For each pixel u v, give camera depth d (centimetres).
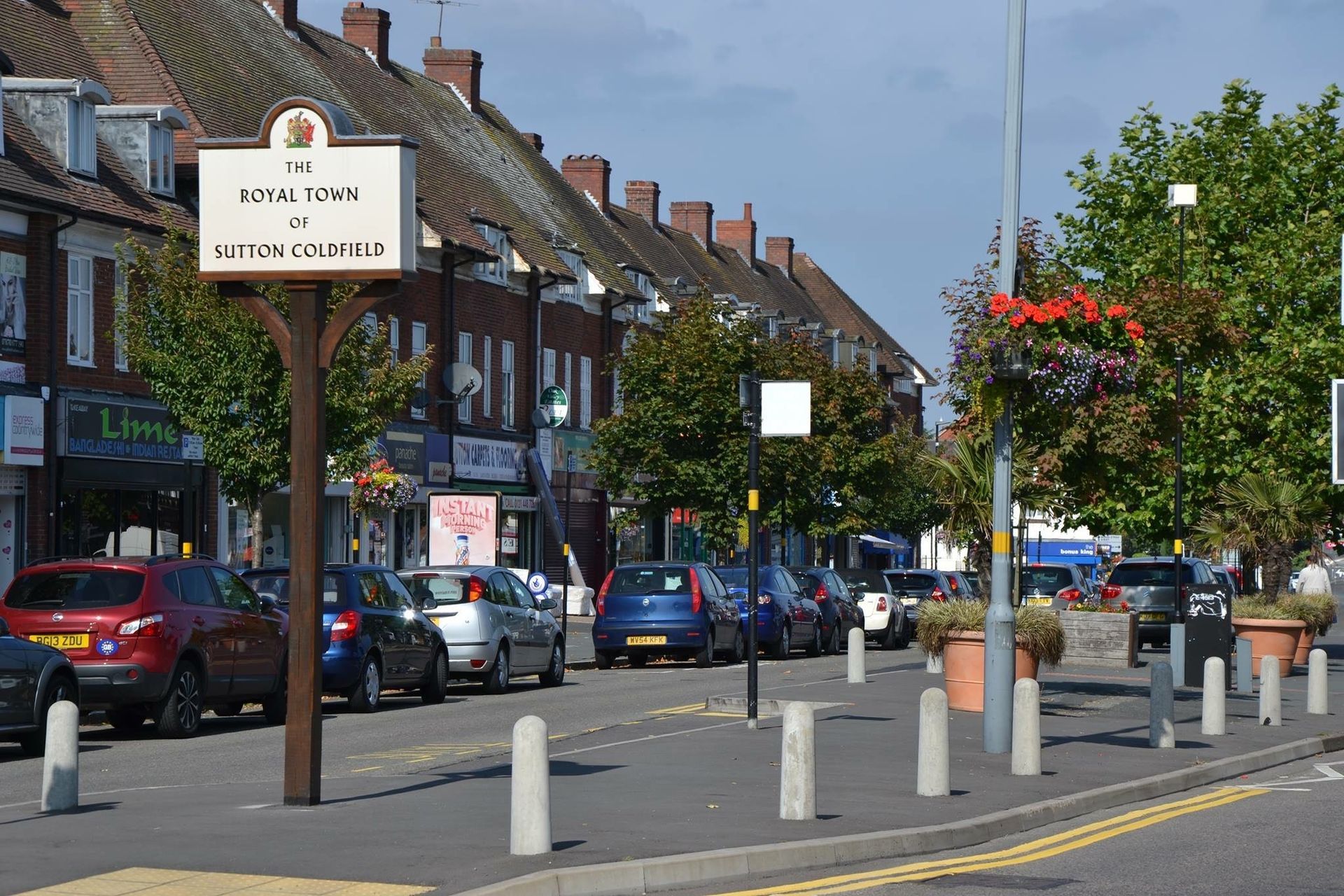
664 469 4938
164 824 1325
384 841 1235
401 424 4944
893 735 2081
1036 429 2369
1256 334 4141
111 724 2425
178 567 2281
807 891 1138
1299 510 3944
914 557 10981
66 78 3859
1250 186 4284
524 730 1184
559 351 6150
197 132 4172
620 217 7644
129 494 3788
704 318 5003
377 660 2594
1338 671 3650
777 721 2288
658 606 3634
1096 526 4419
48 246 3503
